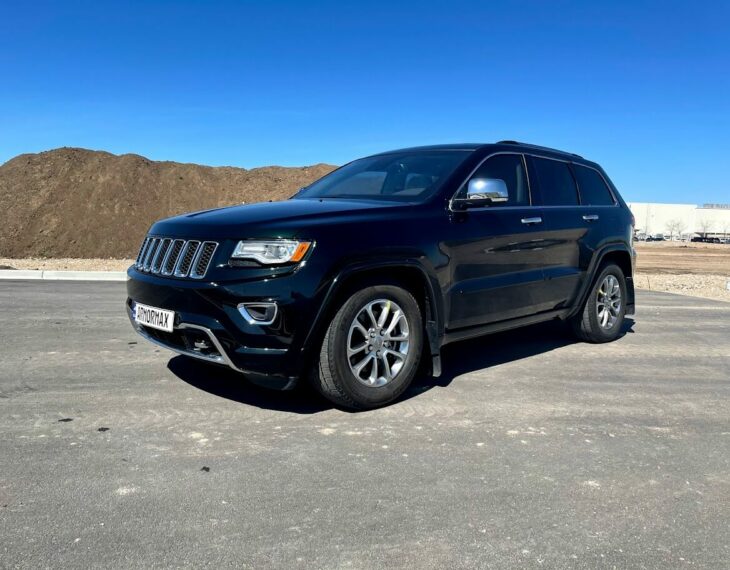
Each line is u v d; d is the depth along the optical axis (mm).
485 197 4188
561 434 3432
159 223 4105
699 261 31703
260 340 3297
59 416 3512
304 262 3340
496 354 5422
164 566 2072
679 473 2947
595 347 5820
